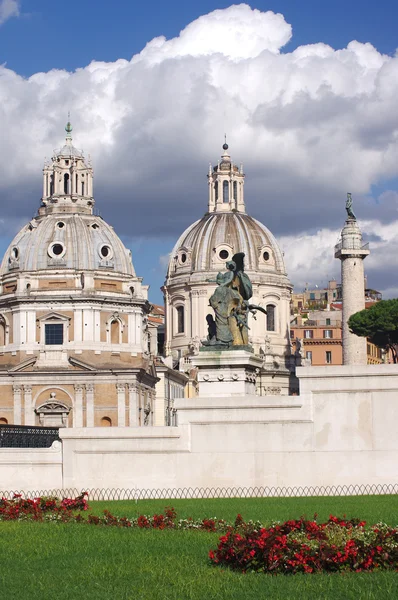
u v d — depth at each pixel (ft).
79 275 450.30
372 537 103.76
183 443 195.72
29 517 146.00
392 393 189.26
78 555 111.45
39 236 460.14
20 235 470.39
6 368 439.63
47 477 198.90
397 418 188.96
